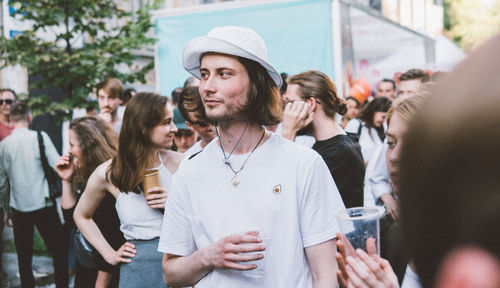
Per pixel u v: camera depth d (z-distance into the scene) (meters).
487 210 0.30
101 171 2.75
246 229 1.58
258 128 1.67
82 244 2.98
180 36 5.61
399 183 0.36
